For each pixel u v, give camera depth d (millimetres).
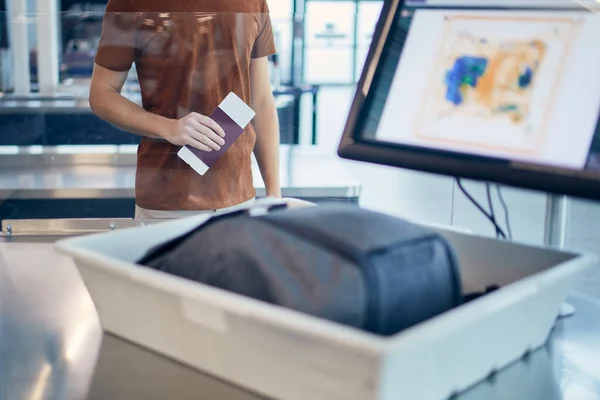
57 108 1890
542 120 688
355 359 473
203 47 1421
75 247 657
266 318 498
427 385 521
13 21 1721
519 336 613
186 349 608
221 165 1439
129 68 1488
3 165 1885
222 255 609
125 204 1801
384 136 793
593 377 607
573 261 633
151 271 588
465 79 748
